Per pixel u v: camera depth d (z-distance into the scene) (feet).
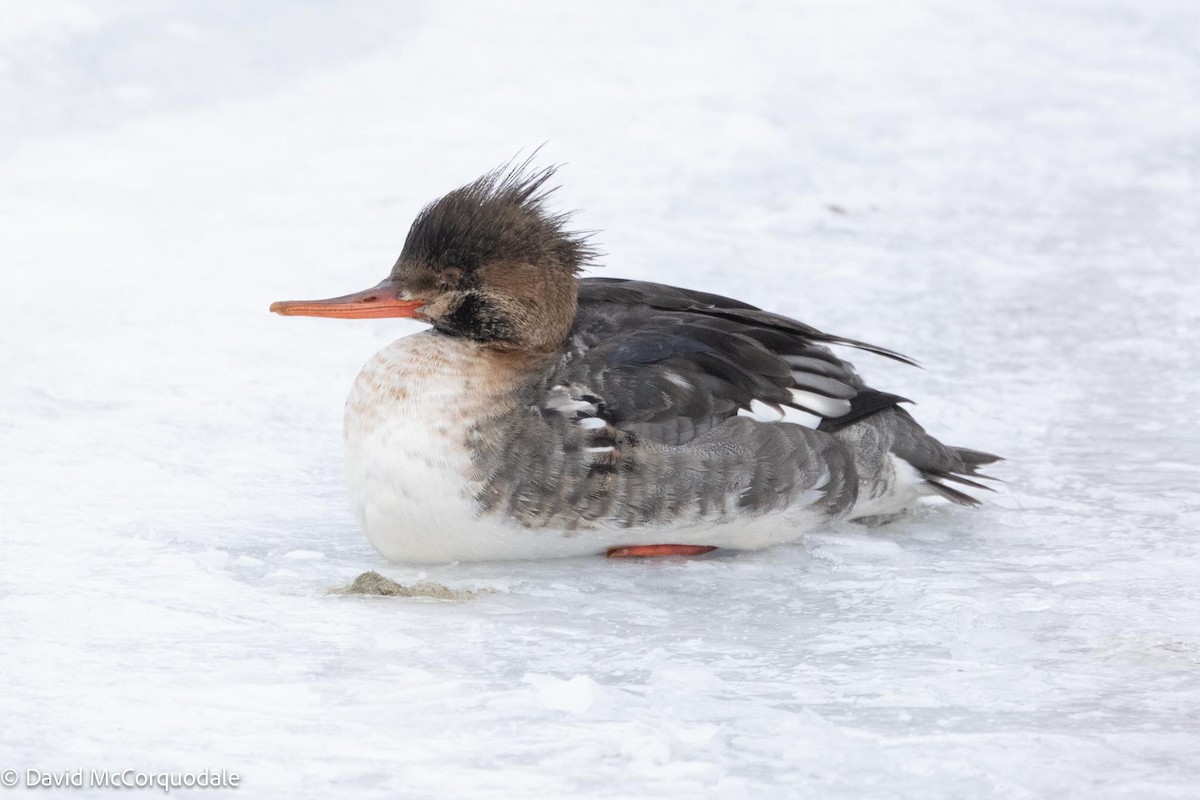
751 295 55.88
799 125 81.82
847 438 33.60
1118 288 58.39
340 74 85.56
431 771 20.38
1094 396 45.96
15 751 20.58
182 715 22.06
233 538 32.55
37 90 76.89
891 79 91.56
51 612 26.66
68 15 82.69
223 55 84.69
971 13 106.42
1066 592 30.04
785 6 104.12
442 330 32.58
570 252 33.19
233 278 55.67
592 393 31.35
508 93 83.71
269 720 21.98
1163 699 23.98
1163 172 77.20
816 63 93.40
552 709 22.67
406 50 89.97
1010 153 79.87
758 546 33.24
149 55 82.43
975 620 28.09
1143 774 20.85
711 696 23.72
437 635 26.45
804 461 32.19
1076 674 25.17
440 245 32.32
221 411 41.78
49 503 33.91
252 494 35.76
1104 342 51.72
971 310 55.47
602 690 23.18
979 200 71.87
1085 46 101.24
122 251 58.54
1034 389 46.60
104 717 21.89
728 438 31.65
